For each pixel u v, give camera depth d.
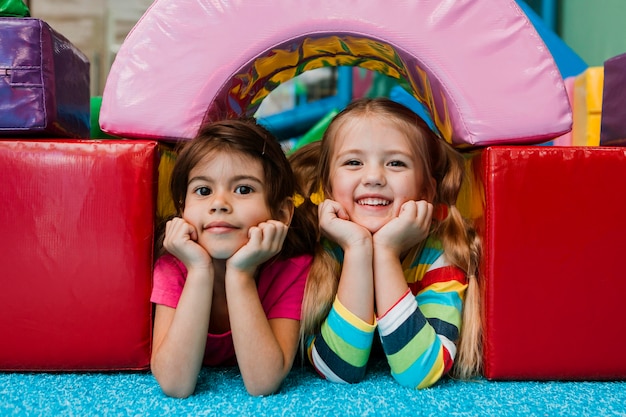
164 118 1.06
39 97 1.06
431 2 1.06
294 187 1.12
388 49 1.14
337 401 0.92
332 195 1.11
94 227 1.00
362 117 1.08
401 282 1.00
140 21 1.08
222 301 1.05
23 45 1.06
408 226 1.00
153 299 0.99
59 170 1.00
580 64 2.39
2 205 1.00
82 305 1.00
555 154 0.99
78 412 0.87
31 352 1.01
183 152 1.02
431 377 0.98
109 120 1.06
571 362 1.00
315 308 1.04
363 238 1.00
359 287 0.99
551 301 0.99
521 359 1.00
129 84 1.06
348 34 1.08
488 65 1.05
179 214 1.03
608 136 1.24
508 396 0.94
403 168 1.06
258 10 1.07
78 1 3.78
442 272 1.07
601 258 0.99
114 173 1.00
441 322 1.02
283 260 1.06
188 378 0.92
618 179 0.99
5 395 0.93
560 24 3.12
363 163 1.06
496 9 1.06
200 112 1.06
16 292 1.00
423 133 1.10
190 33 1.06
